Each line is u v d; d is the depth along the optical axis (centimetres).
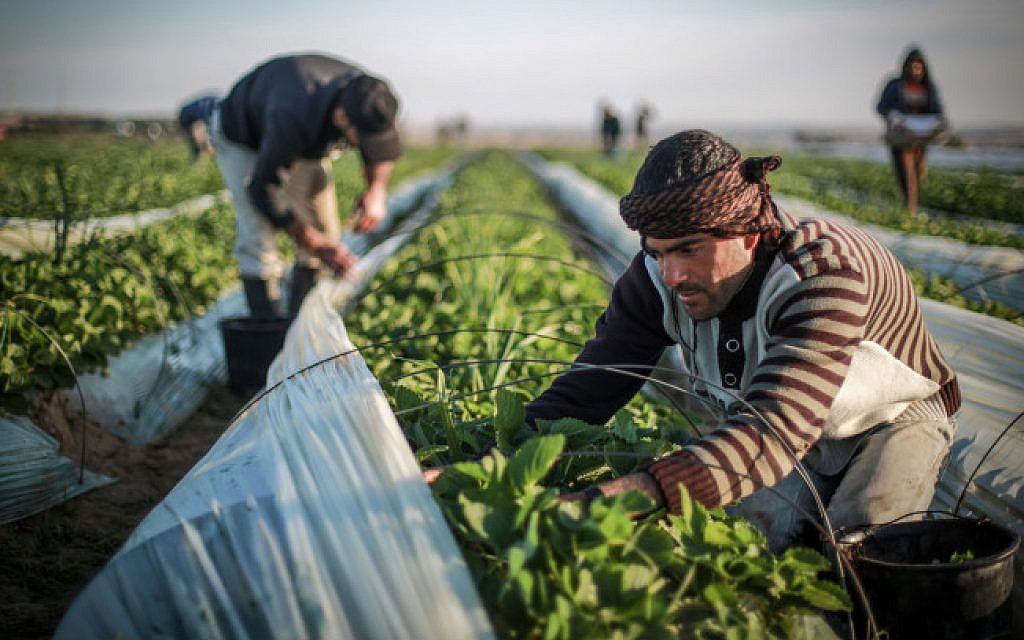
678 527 182
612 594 161
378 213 557
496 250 677
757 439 189
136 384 467
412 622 155
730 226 193
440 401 222
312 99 512
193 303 640
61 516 345
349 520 175
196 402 515
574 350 435
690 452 189
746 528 190
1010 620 206
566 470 220
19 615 268
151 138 3081
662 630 156
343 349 282
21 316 378
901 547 214
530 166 3497
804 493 235
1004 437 289
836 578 201
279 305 584
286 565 171
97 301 473
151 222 849
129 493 381
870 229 826
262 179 520
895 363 221
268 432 223
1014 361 340
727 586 174
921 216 933
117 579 179
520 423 224
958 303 500
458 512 184
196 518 188
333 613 161
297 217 531
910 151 934
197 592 171
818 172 1950
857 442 236
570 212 1662
